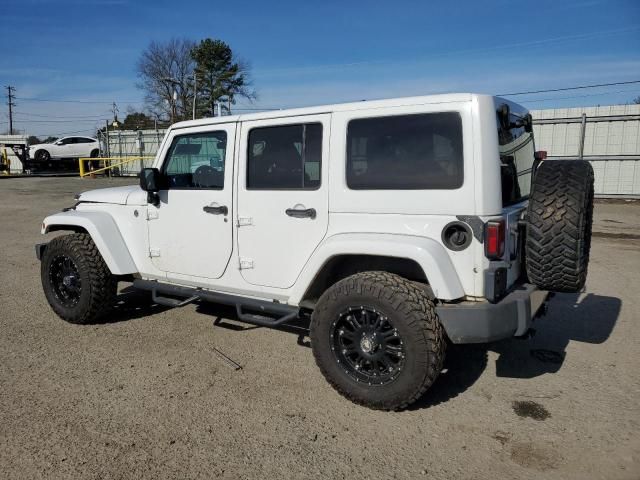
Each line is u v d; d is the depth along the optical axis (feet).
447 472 9.29
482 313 10.20
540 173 11.32
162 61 188.65
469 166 10.30
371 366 11.36
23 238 34.99
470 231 10.34
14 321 17.49
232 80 187.52
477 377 13.10
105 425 10.79
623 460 9.57
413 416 11.19
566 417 11.11
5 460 9.59
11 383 12.75
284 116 12.62
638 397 11.99
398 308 10.55
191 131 14.40
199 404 11.70
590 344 15.25
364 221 11.51
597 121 54.29
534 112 57.11
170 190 14.82
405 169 11.03
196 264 14.56
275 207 12.80
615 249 29.09
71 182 87.30
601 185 54.90
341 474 9.23
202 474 9.22
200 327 16.85
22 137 120.47
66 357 14.38
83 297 16.40
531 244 10.94
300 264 12.60
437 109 10.66
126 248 16.07
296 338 15.87
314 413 11.31
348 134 11.71
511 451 9.90
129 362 14.03
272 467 9.43
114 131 113.29
